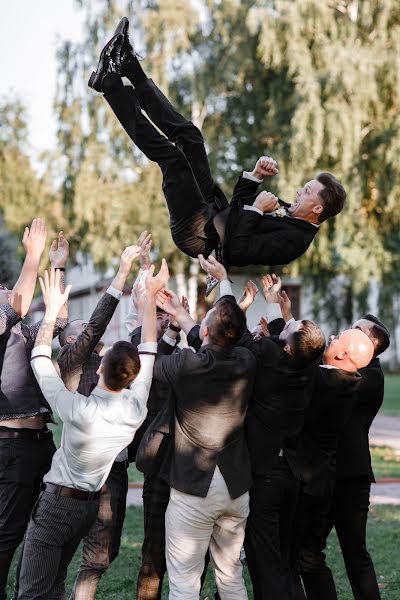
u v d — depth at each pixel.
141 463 4.68
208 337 4.57
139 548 7.50
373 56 22.03
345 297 25.94
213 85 24.73
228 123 25.50
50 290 4.73
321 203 5.09
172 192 5.08
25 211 29.64
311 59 22.64
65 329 5.56
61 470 4.50
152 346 4.70
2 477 5.05
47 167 26.73
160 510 4.77
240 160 25.48
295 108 22.50
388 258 23.61
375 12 22.77
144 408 4.55
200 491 4.39
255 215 4.96
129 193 26.02
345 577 6.73
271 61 23.56
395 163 21.97
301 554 5.20
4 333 5.10
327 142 21.94
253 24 23.06
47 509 4.47
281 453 4.89
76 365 5.00
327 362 5.11
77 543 4.64
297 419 4.71
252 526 4.75
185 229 5.13
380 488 10.81
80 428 4.39
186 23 25.50
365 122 22.88
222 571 4.62
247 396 4.57
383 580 6.54
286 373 4.58
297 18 22.48
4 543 5.02
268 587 4.67
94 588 5.10
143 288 5.43
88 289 34.44
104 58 5.03
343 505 5.26
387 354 42.91
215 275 4.87
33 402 5.13
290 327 4.66
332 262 24.89
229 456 4.47
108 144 26.28
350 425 5.31
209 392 4.45
